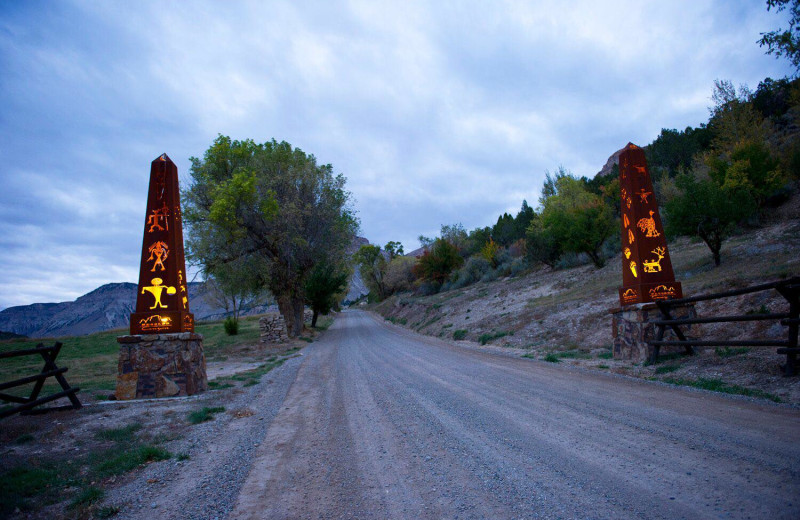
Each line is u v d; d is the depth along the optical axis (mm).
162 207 10750
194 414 7574
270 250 28625
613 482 3555
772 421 4762
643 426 4992
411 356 15016
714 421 4941
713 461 3795
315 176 30422
